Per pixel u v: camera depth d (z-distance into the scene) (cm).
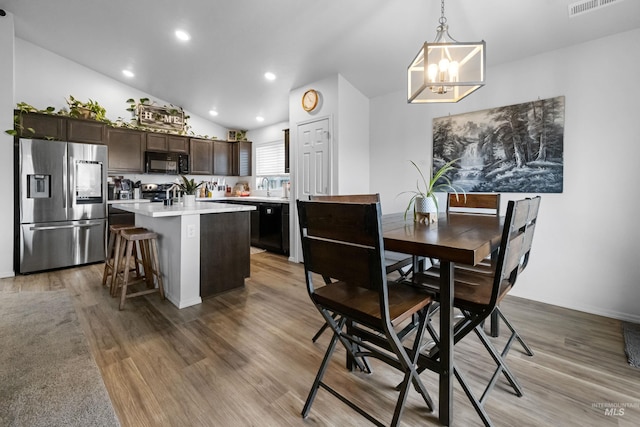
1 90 324
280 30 290
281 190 566
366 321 120
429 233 144
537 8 215
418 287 149
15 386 151
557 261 259
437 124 326
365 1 238
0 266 329
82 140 391
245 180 630
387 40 278
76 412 134
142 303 262
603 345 193
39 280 324
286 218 440
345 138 359
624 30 223
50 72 410
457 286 151
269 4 258
